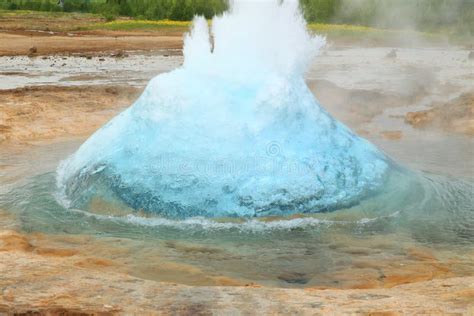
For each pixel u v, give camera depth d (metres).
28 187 7.05
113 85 16.78
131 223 5.91
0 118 11.58
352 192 6.25
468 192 6.88
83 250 5.30
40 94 14.58
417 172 7.48
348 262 5.09
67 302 3.88
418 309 3.76
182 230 5.74
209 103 6.49
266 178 6.09
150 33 36.28
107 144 6.78
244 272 4.91
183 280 4.72
